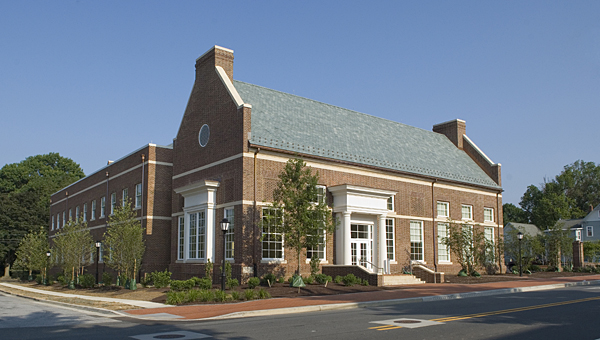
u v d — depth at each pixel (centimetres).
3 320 1612
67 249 3522
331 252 2897
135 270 2830
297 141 2891
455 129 4481
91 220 4369
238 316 1579
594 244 5922
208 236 2741
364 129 3572
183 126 3250
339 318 1462
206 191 2784
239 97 2764
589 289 2616
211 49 3031
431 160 3816
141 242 2878
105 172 4175
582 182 9356
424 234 3500
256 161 2658
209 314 1625
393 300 1969
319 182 2880
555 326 1259
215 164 2848
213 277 2706
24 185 8538
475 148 4378
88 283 3195
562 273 4016
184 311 1734
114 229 2989
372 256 3069
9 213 7188
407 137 3950
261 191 2655
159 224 3372
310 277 2577
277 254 2684
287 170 2448
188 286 2328
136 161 3597
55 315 1762
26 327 1415
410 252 3381
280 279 2598
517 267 4119
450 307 1748
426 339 1080
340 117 3503
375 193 2981
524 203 9806
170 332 1235
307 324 1332
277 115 3009
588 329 1210
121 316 1675
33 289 3550
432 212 3594
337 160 2973
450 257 3691
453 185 3794
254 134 2705
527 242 4106
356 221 3002
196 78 3180
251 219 2592
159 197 3403
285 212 2422
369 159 3206
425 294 2205
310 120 3206
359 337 1111
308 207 2395
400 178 3391
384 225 3070
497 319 1397
